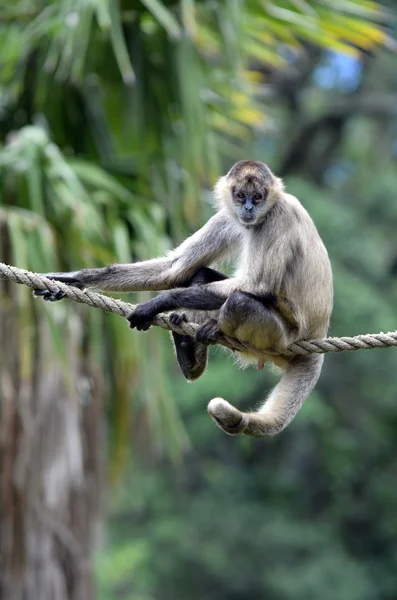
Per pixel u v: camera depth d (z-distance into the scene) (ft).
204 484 139.54
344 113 154.92
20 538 56.85
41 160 57.41
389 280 143.23
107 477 61.98
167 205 63.93
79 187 57.36
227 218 43.19
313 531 135.44
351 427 143.84
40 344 54.95
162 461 136.56
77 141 66.18
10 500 56.34
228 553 131.75
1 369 54.60
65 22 59.31
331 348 39.70
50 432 56.75
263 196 41.27
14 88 64.44
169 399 60.70
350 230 134.92
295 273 40.50
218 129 70.90
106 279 41.96
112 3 58.34
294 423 133.69
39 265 54.13
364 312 124.47
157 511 133.08
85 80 62.85
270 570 130.52
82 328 58.44
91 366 58.39
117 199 61.16
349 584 130.52
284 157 155.84
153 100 63.72
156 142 64.28
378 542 142.20
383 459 145.38
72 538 58.85
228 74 64.95
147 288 42.52
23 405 55.42
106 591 105.70
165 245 61.16
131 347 58.08
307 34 64.80
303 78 151.33
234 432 37.68
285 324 40.14
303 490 144.97
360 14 63.05
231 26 61.98
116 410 60.44
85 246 56.24
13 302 54.54
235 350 42.09
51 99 64.64
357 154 180.86
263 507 137.28
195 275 42.98
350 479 144.87
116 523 131.23
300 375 41.45
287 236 40.63
